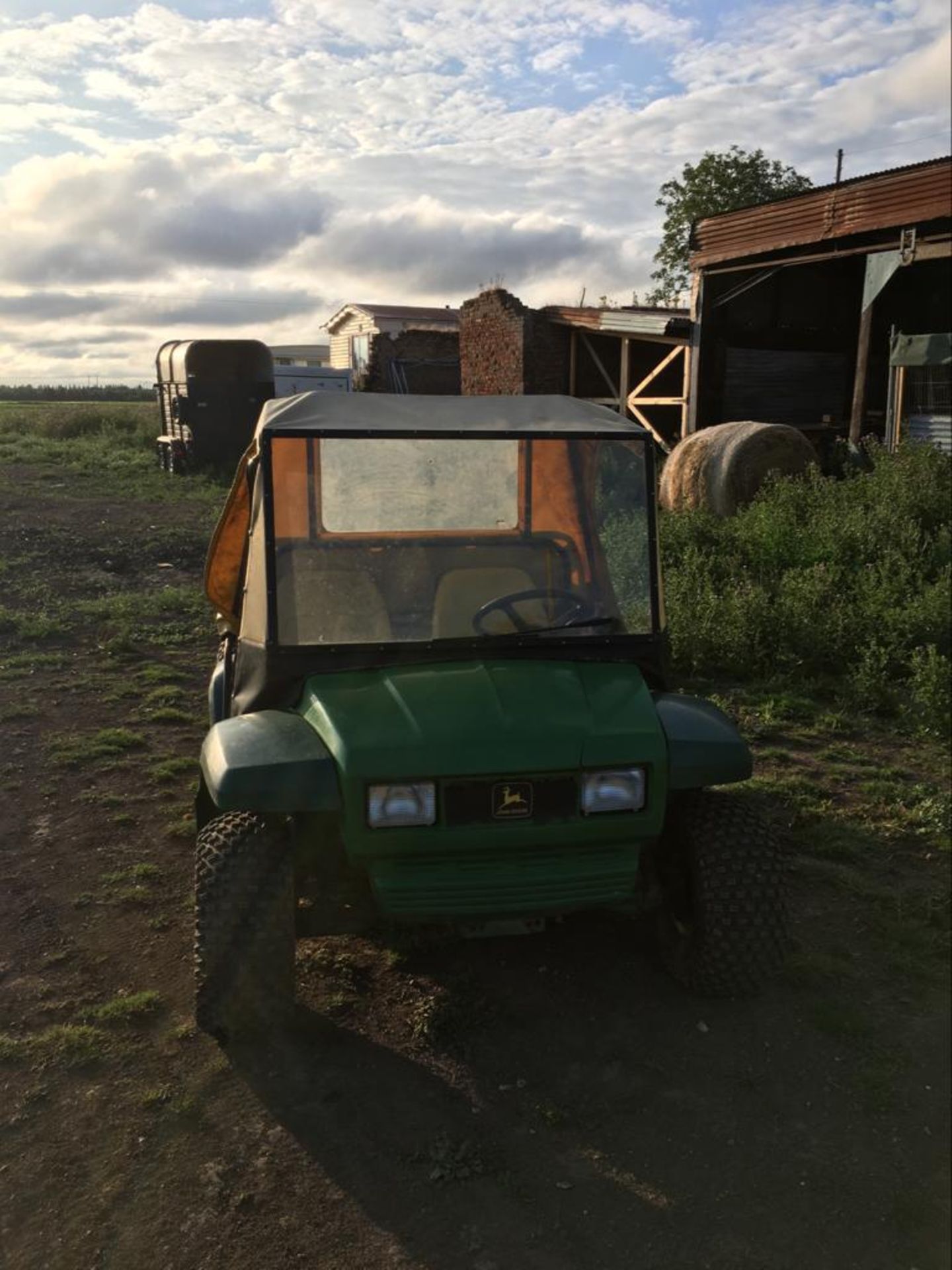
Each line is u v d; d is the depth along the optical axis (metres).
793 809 5.30
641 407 19.39
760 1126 3.07
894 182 13.81
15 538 13.99
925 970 3.87
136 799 5.37
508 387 20.80
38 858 4.69
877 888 4.49
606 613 3.71
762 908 3.39
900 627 7.73
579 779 3.11
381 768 3.01
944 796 5.41
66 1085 3.17
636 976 3.81
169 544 13.85
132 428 32.81
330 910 3.39
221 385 21.59
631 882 3.24
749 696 7.12
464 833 3.06
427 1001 3.60
